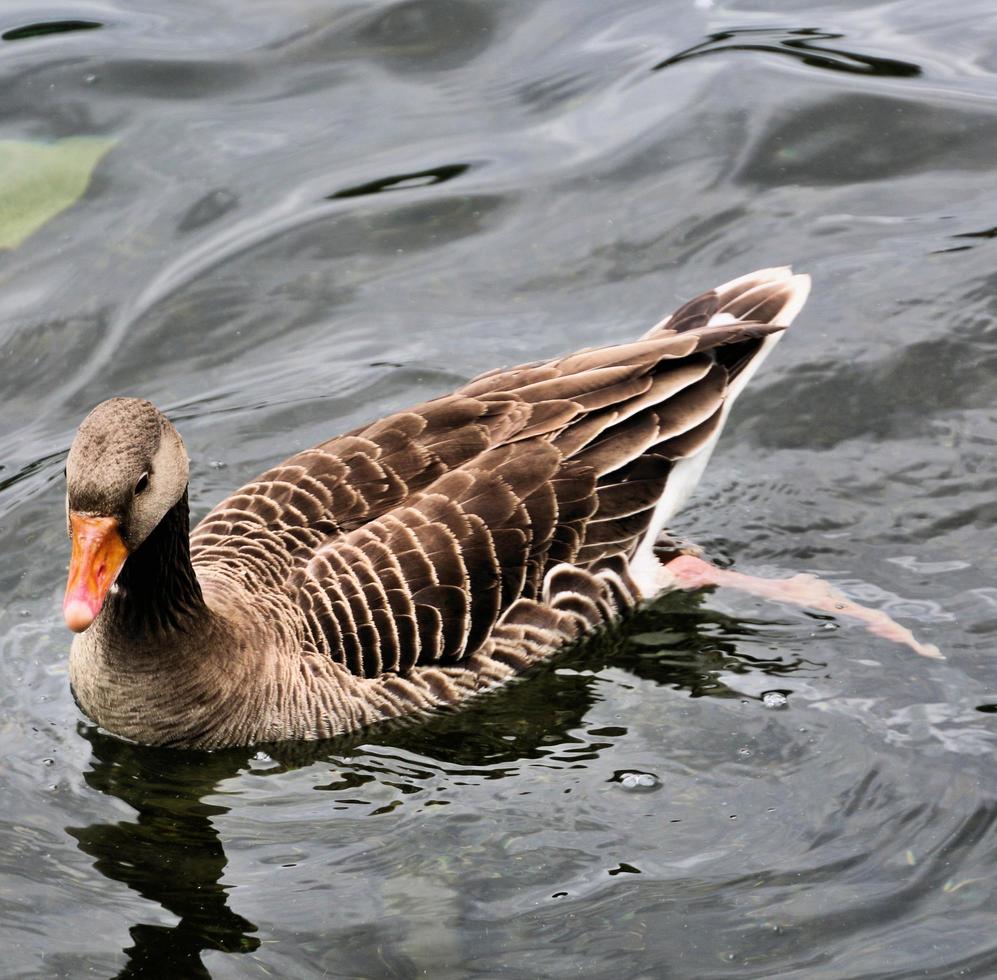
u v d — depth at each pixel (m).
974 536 13.69
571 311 16.39
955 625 12.73
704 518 14.18
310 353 16.11
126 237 17.27
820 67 19.20
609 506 12.90
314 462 12.80
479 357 15.88
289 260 17.11
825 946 9.73
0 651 13.05
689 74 19.27
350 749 12.12
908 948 9.66
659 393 13.05
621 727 12.05
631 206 17.56
